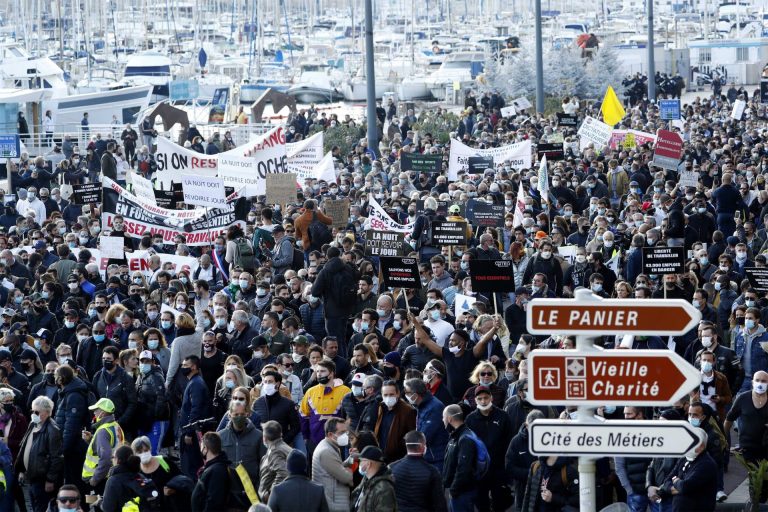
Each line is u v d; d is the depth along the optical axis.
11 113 73.69
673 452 9.25
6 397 19.67
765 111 81.12
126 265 29.95
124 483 15.96
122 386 20.28
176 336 20.98
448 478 16.55
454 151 45.75
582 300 9.29
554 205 38.16
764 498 18.20
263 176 39.84
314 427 18.50
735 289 25.48
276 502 14.82
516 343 23.31
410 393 17.52
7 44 93.69
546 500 15.92
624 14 186.62
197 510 16.05
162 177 40.38
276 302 23.06
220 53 138.12
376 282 26.39
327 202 35.22
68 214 41.81
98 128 74.56
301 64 126.06
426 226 31.20
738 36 155.12
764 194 35.75
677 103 67.69
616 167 42.59
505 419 17.34
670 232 31.89
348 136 68.06
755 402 18.42
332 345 20.34
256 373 20.62
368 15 51.03
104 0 129.62
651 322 9.26
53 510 18.44
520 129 60.94
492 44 129.00
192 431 19.34
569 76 94.00
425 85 111.25
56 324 25.08
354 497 15.47
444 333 22.09
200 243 32.78
